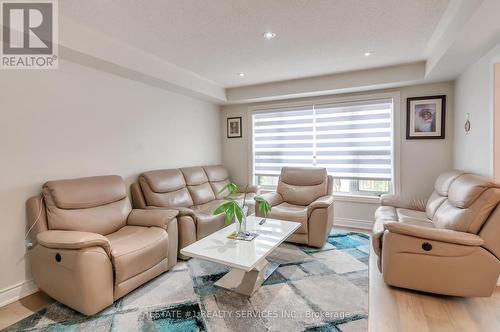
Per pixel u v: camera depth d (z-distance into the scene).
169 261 2.48
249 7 1.94
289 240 3.11
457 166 3.17
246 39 2.51
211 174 4.15
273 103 4.45
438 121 3.40
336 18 2.12
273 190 4.52
